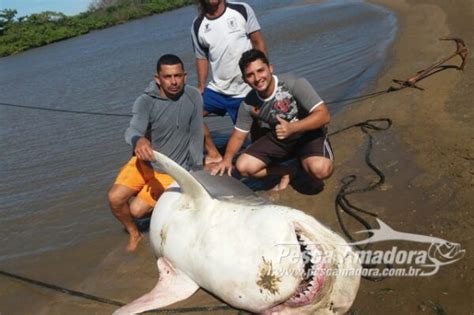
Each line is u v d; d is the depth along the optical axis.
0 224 5.86
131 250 4.77
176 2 44.88
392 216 4.42
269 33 17.30
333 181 5.29
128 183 4.61
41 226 5.66
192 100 4.66
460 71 8.19
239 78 5.77
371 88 8.55
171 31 27.08
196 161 4.75
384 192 4.86
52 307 4.11
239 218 3.32
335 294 3.18
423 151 5.55
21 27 36.03
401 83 8.24
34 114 11.80
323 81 9.73
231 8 5.63
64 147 8.62
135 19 41.91
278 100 4.61
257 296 3.18
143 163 4.61
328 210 4.75
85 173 7.12
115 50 22.69
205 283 3.46
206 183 3.96
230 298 3.32
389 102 7.44
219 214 3.44
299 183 5.37
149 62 16.56
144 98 4.62
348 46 12.68
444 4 15.60
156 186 4.71
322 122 4.54
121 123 9.62
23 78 18.95
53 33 36.16
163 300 3.64
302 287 3.17
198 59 6.00
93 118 10.41
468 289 3.39
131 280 4.29
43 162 7.96
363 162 5.61
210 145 5.56
